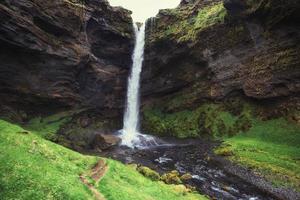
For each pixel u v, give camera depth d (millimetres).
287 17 60500
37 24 67625
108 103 88375
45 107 72250
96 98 84625
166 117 87062
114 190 24703
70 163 28094
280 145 57719
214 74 79250
